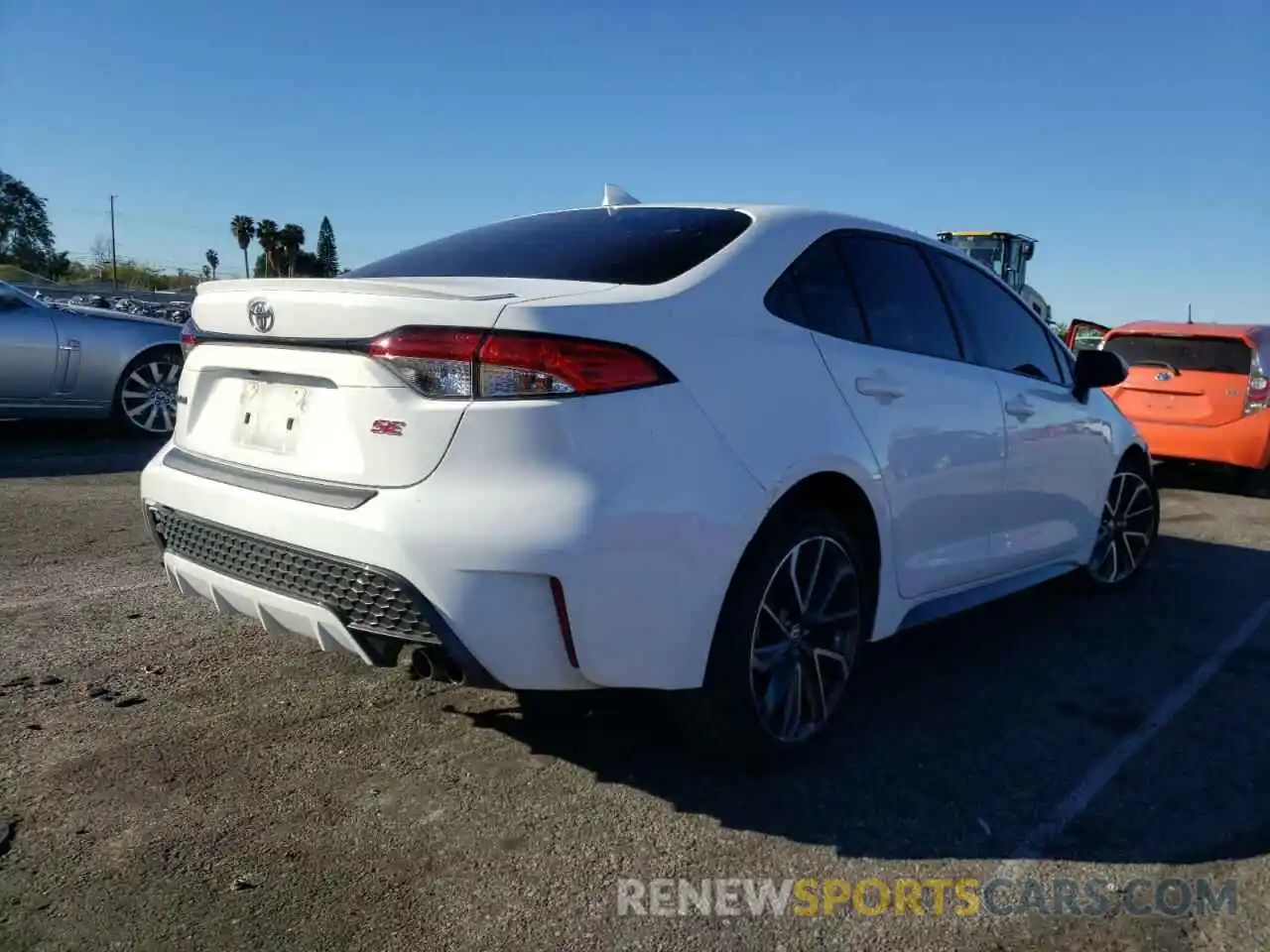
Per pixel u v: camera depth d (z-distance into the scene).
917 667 4.07
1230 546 6.51
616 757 3.13
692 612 2.66
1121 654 4.29
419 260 3.44
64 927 2.24
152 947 2.19
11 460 7.86
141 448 8.62
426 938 2.25
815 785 3.01
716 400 2.77
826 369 3.16
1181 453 8.79
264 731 3.22
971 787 3.03
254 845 2.59
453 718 3.36
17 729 3.17
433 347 2.49
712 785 2.98
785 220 3.35
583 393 2.50
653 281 2.92
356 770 2.99
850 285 3.46
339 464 2.65
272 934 2.24
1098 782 3.09
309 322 2.69
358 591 2.58
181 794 2.82
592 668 2.52
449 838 2.65
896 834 2.75
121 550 5.29
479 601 2.45
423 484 2.50
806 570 3.06
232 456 2.98
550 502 2.45
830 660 3.22
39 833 2.60
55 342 8.37
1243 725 3.56
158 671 3.67
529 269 3.10
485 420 2.46
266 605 2.81
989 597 4.04
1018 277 21.11
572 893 2.43
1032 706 3.69
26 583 4.66
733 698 2.85
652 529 2.55
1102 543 5.15
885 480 3.30
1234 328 8.73
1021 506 4.18
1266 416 8.42
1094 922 2.39
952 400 3.68
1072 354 4.86
